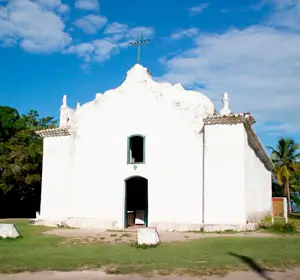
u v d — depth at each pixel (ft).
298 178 149.07
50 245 39.58
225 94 56.44
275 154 147.54
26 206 102.78
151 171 58.90
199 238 44.14
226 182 52.54
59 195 63.93
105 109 64.49
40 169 90.38
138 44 65.05
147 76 63.05
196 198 55.21
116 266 28.07
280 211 92.43
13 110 96.32
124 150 61.72
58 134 65.77
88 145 64.69
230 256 31.55
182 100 59.82
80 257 31.73
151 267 27.55
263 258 30.53
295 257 30.96
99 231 54.54
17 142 91.09
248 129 56.54
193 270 26.61
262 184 79.00
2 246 38.52
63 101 67.36
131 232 53.06
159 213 57.11
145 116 61.05
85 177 63.87
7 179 83.71
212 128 54.65
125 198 61.16
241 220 51.08
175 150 57.88
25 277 25.54
